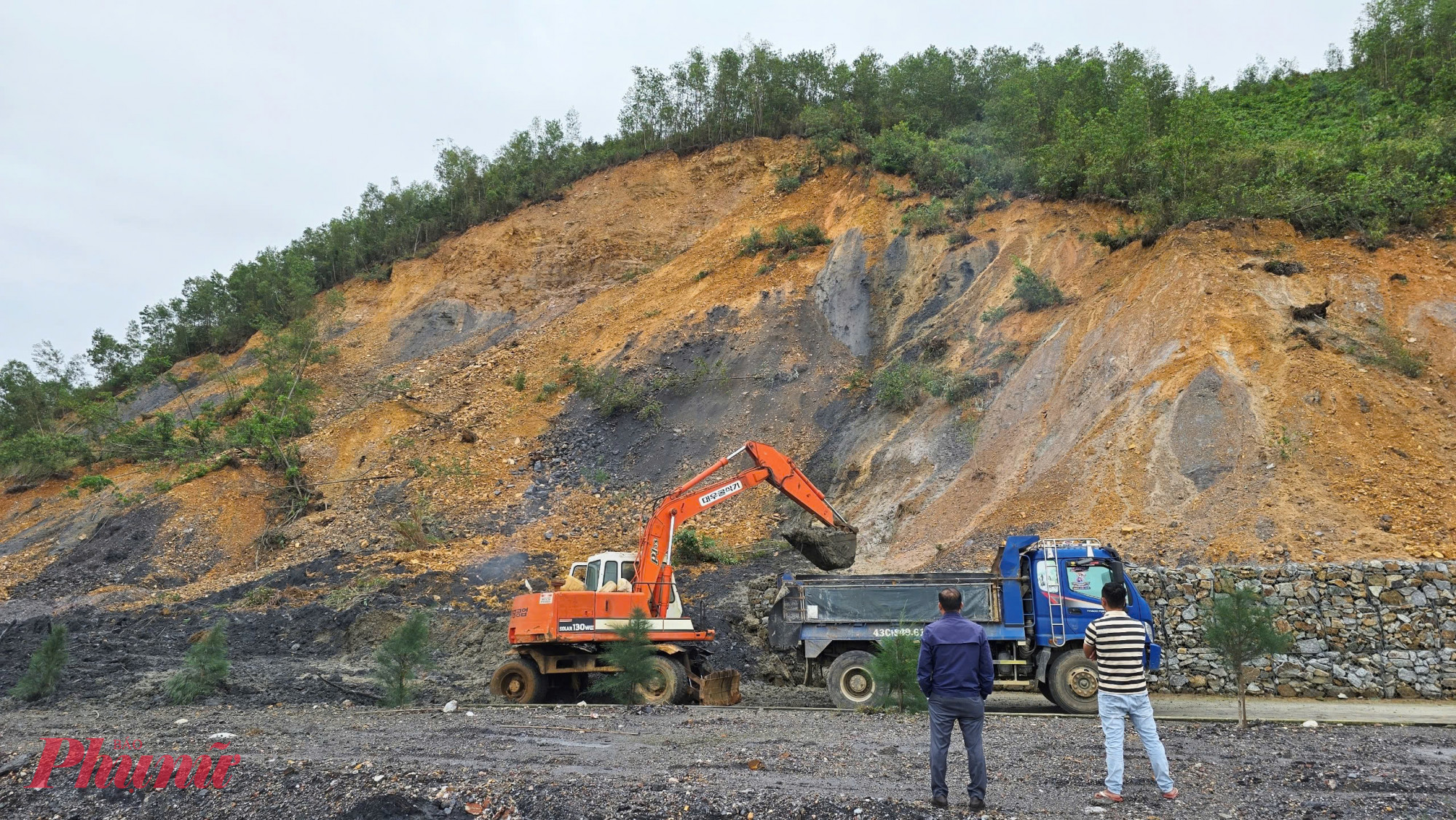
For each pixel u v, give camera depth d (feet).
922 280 102.42
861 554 67.10
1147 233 81.87
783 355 100.89
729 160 151.74
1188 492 55.57
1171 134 86.94
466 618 61.62
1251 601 33.83
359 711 39.04
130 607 74.02
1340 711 38.27
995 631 40.57
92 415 129.08
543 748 28.60
